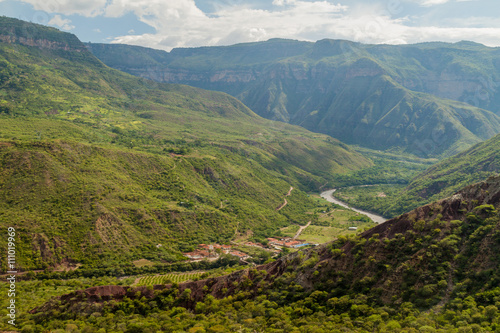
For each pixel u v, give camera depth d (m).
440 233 102.56
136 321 103.06
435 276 94.94
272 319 97.38
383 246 106.31
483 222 100.25
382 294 97.31
